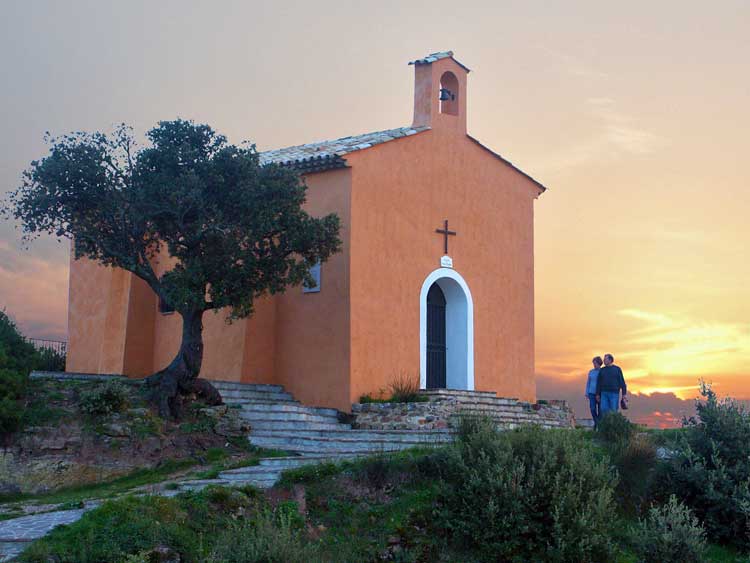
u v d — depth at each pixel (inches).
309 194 774.5
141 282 900.6
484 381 839.7
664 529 479.8
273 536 386.3
